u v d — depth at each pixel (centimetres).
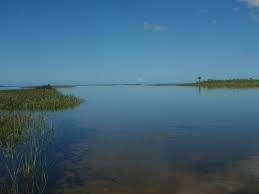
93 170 821
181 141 1171
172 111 2255
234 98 3497
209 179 736
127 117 1950
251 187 680
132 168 835
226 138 1214
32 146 1101
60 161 909
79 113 2203
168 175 773
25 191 681
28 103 2517
